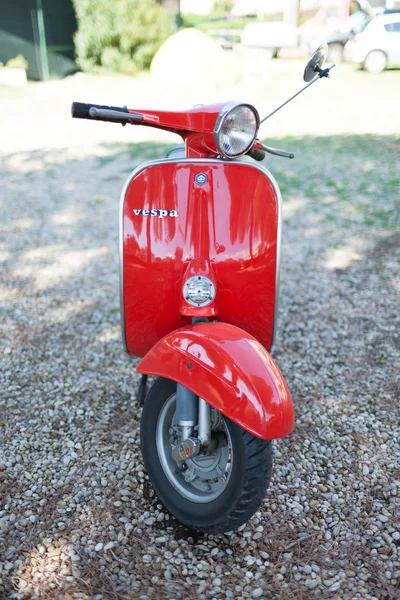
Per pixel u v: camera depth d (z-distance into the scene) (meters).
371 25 15.02
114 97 12.32
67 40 15.53
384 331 3.82
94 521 2.32
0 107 11.72
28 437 2.81
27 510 2.37
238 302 2.41
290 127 9.77
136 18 15.48
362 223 5.65
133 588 2.03
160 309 2.44
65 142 9.20
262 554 2.17
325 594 2.00
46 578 2.05
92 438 2.81
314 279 4.57
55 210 6.18
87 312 4.09
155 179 2.32
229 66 14.47
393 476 2.57
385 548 2.20
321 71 2.50
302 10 20.86
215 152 2.33
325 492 2.48
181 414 2.07
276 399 1.93
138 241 2.38
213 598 1.99
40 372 3.36
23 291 4.41
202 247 2.31
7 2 14.04
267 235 2.35
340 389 3.21
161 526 2.31
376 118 10.20
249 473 1.98
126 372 3.38
